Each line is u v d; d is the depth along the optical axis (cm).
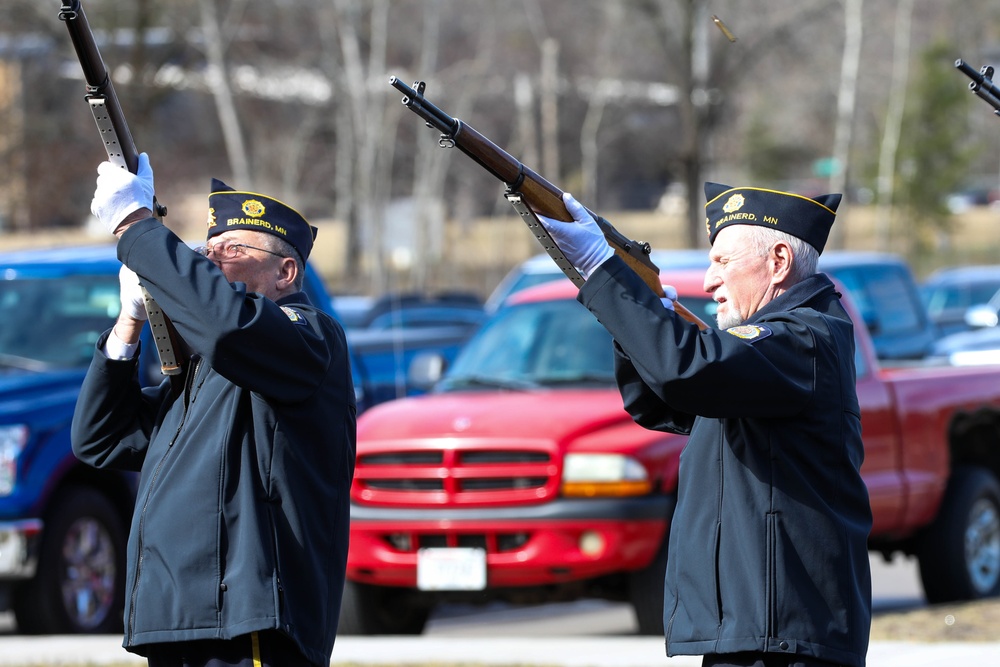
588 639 2242
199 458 1084
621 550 2175
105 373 1177
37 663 2053
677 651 1049
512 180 1012
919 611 2512
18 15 9219
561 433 2227
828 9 10719
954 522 2720
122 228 1061
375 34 11288
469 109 12369
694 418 1129
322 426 1102
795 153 14575
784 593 1015
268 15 11294
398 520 2270
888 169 14000
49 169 9794
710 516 1049
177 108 12269
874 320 4125
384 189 11550
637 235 16512
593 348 2514
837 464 1045
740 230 1102
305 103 12238
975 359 3472
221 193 1170
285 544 1070
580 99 13112
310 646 1068
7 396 2388
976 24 13750
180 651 1080
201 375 1129
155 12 9281
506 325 2638
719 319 1118
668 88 12619
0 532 2311
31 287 2697
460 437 2256
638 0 10569
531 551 2195
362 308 4538
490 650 2145
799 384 1019
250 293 1055
